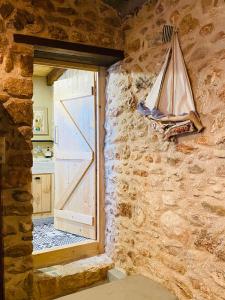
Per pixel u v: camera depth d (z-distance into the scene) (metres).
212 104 2.05
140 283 2.46
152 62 2.63
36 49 2.71
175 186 2.38
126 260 2.96
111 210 3.21
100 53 2.90
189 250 2.25
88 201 3.51
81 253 3.20
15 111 2.50
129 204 2.92
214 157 2.05
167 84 2.38
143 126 2.73
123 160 3.01
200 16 2.16
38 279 2.67
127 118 2.95
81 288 2.87
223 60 1.98
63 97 3.85
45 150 5.43
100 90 3.30
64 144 3.86
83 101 3.57
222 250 1.98
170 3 2.44
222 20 2.00
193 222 2.21
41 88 5.42
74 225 3.73
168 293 2.28
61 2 2.72
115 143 3.13
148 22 2.69
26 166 2.53
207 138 2.10
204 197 2.13
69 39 2.75
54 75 5.07
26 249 2.53
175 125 2.27
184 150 2.29
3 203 2.45
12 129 2.49
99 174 3.32
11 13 2.49
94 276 2.95
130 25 2.93
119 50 3.01
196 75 2.18
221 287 1.99
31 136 2.56
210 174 2.08
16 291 2.49
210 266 2.07
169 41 2.43
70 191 3.75
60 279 2.75
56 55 2.91
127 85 2.95
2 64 2.45
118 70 3.10
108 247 3.25
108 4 2.98
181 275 2.32
